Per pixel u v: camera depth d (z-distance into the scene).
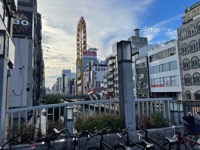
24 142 4.52
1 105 4.29
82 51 108.31
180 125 6.22
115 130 5.43
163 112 6.62
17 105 18.83
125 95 5.75
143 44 62.75
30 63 20.53
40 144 4.32
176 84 37.56
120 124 5.51
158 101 6.60
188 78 34.88
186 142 4.60
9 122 5.17
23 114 6.37
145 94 47.44
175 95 38.47
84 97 74.69
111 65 64.62
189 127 5.12
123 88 5.79
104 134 5.07
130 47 6.05
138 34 63.84
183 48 36.25
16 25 20.41
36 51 30.56
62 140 4.64
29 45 20.64
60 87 191.12
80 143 4.80
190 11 35.81
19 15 20.61
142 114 6.27
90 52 110.81
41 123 5.57
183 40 36.25
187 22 36.41
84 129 5.20
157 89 43.31
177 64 37.38
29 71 20.34
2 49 4.52
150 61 46.19
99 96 76.00
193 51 33.97
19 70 19.58
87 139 4.53
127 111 5.66
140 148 4.32
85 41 106.94
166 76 40.41
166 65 40.50
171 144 4.34
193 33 34.09
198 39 33.00
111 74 64.94
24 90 19.42
